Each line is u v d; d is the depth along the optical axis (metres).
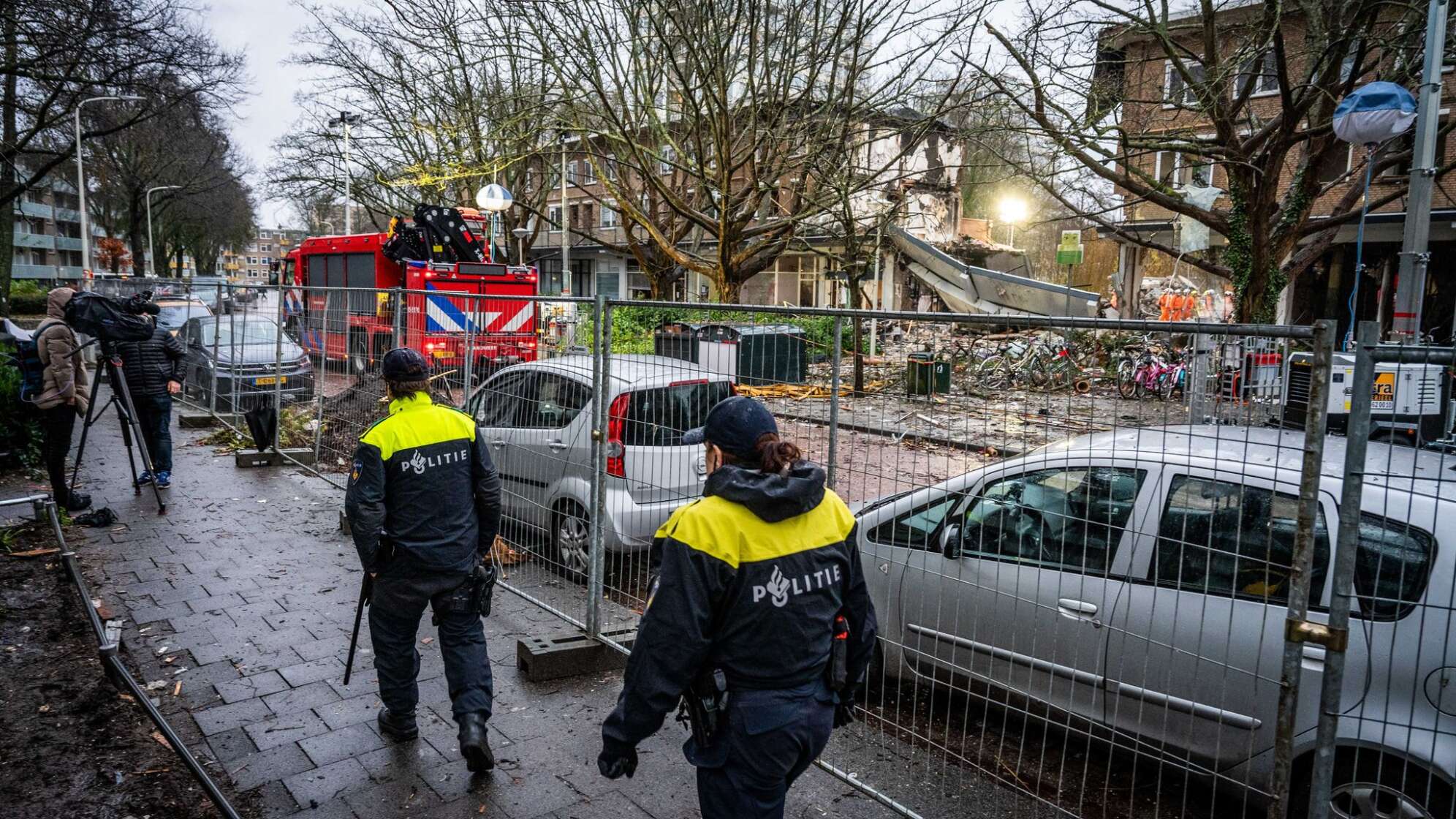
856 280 17.28
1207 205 14.66
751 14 13.29
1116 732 3.25
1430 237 21.11
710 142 16.52
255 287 10.78
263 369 10.42
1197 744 3.19
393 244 17.27
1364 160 11.77
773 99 14.12
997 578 3.66
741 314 4.12
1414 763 2.77
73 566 5.58
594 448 4.78
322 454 8.98
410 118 23.58
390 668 3.80
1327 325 2.34
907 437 3.65
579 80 14.88
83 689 4.35
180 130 35.47
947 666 3.82
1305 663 2.96
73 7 20.00
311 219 50.59
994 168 16.23
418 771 3.68
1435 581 2.81
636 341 4.70
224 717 4.12
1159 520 3.28
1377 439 5.16
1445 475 2.96
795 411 3.96
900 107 15.62
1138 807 3.61
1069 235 20.36
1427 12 10.33
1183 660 3.21
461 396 6.54
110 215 64.44
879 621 4.14
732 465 2.39
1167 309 25.61
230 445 10.73
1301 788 3.02
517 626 5.29
